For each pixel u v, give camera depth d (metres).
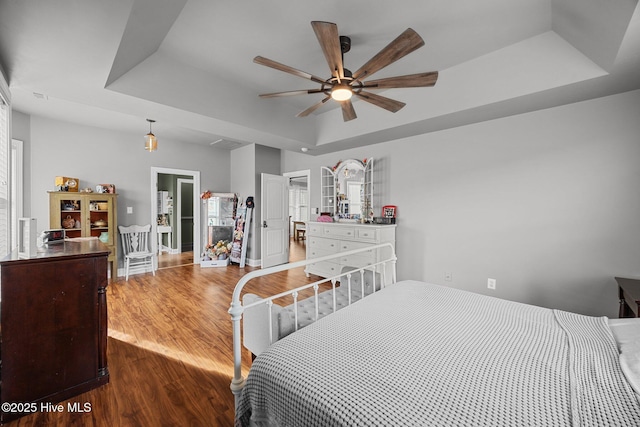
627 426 0.76
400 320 1.49
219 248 5.61
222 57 2.55
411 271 3.75
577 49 2.09
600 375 0.99
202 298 3.54
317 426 0.88
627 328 1.33
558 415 0.81
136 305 3.29
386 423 0.79
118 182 4.62
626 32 1.49
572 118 2.56
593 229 2.50
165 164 5.15
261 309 1.74
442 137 3.41
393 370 1.04
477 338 1.30
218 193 5.76
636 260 2.32
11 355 1.56
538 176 2.75
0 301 1.54
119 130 4.57
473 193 3.18
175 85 2.62
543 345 1.23
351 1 1.84
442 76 2.80
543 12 1.95
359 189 4.26
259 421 1.08
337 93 2.05
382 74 2.86
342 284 2.68
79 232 4.16
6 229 2.03
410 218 3.74
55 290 1.69
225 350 2.29
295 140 3.89
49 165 3.96
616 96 2.36
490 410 0.83
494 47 2.40
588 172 2.50
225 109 3.03
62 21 1.46
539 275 2.78
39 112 3.71
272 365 1.11
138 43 2.01
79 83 2.17
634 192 2.32
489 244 3.08
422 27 2.11
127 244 4.64
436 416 0.81
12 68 1.93
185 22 2.05
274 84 3.11
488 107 2.62
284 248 5.77
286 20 2.03
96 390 1.80
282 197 5.74
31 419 1.55
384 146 4.00
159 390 1.80
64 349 1.71
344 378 1.00
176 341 2.44
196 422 1.55
